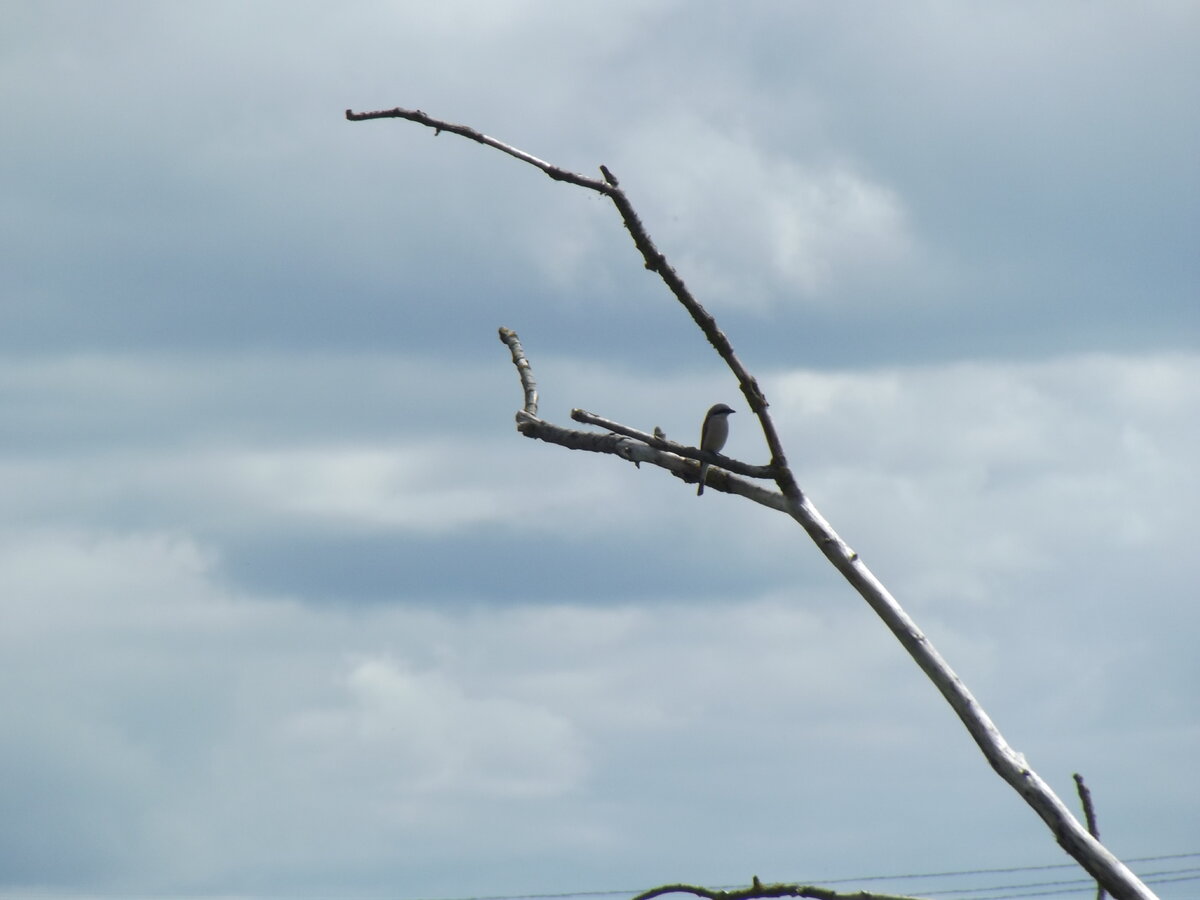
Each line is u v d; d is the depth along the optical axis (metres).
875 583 24.38
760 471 25.91
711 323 25.55
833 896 21.31
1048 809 20.91
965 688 22.70
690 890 22.17
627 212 25.83
